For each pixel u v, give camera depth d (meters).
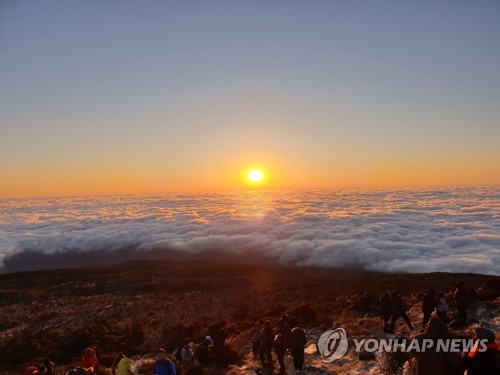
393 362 9.19
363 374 9.48
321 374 10.24
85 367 11.38
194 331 20.45
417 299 19.55
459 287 12.59
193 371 11.24
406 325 13.62
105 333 22.91
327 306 21.36
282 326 11.00
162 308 37.06
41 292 61.66
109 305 42.44
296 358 10.81
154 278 74.06
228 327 19.30
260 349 11.84
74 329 25.78
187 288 60.41
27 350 21.78
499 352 5.23
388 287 40.84
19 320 36.12
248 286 60.41
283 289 50.84
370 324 14.54
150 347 19.22
